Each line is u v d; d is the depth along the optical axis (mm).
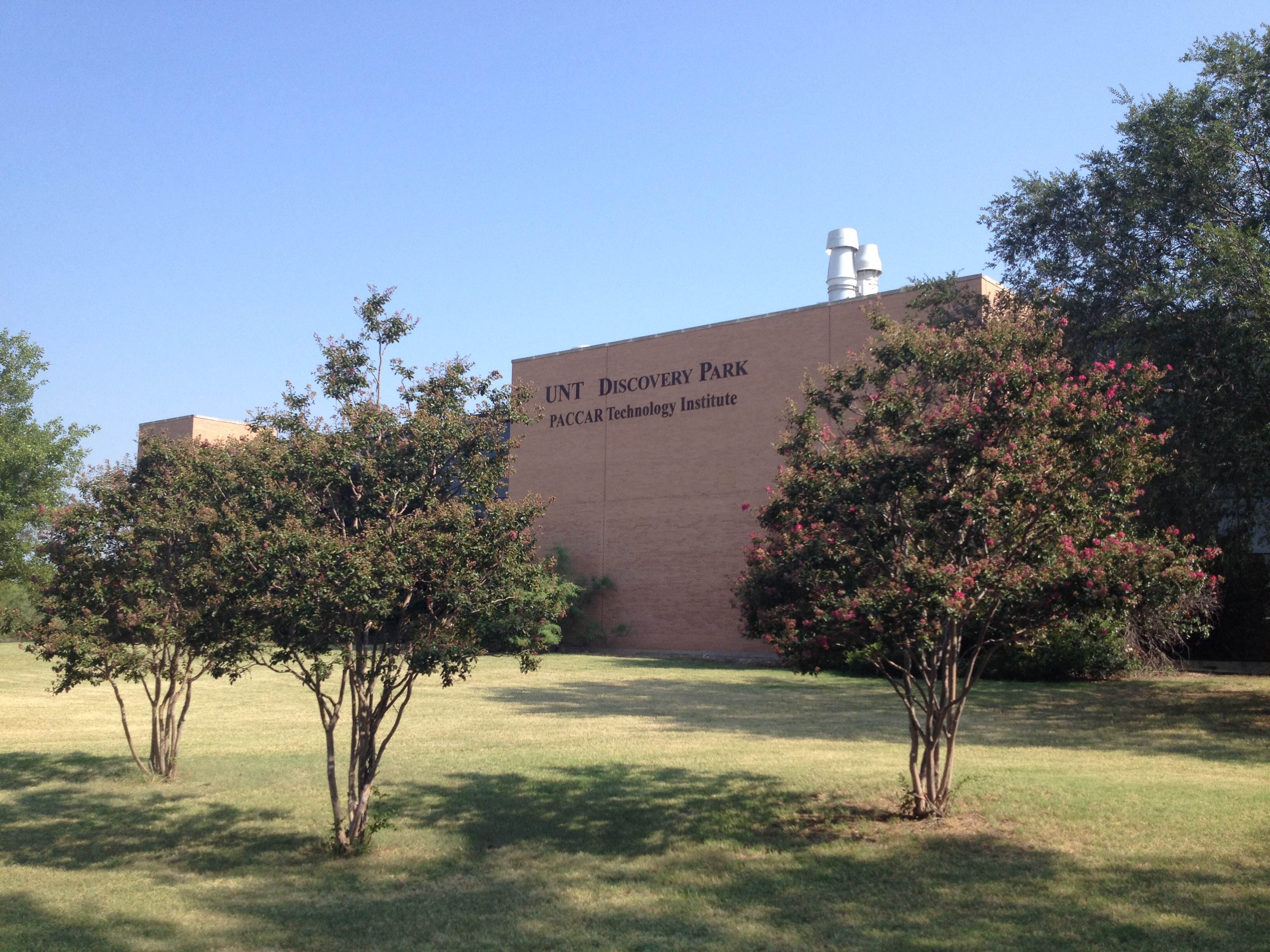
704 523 33781
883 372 9992
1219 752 13711
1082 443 9195
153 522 11477
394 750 14281
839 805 10461
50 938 6859
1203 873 7789
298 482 8789
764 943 6691
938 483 8977
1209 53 18906
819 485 9211
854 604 8320
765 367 32969
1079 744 14609
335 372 9156
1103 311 19297
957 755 13586
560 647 35906
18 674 26844
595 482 36500
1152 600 9023
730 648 32594
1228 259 15383
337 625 8234
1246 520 20625
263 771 12852
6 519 26328
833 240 37938
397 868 8664
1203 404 16953
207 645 10141
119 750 14492
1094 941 6473
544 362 38344
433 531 8391
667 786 11609
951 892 7605
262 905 7668
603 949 6641
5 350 27688
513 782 11930
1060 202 20609
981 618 8984
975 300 22844
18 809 10836
